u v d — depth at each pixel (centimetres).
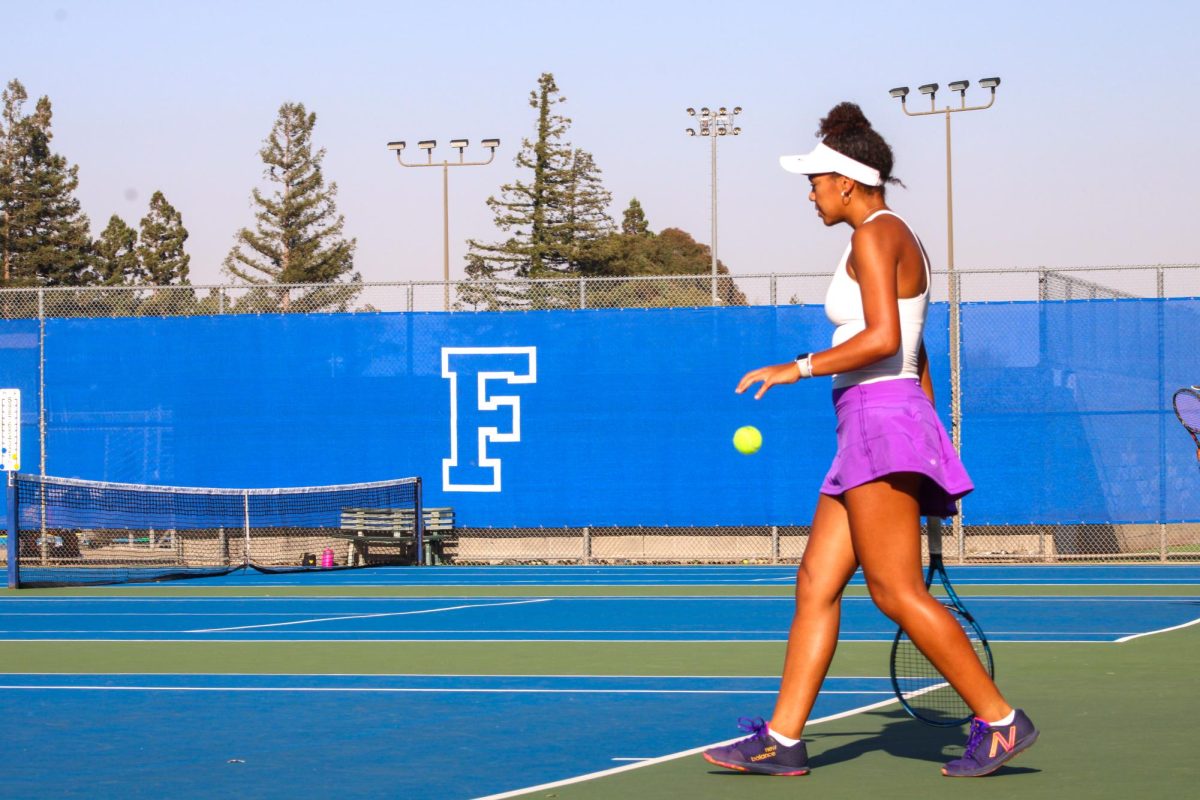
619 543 2167
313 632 1283
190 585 1883
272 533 2225
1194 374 1981
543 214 7088
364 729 767
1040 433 2011
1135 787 582
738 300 2180
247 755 694
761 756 611
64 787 621
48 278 6806
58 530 2230
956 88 4369
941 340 2025
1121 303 1994
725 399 2080
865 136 608
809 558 609
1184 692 864
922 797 567
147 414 2191
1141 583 1755
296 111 7625
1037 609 1434
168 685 946
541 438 2122
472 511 2138
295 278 7475
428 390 2153
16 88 6838
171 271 8456
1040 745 684
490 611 1475
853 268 589
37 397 2205
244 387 2183
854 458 579
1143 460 1992
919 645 587
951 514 599
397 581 1914
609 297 2162
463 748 707
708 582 1845
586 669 1010
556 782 620
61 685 949
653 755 684
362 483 2144
